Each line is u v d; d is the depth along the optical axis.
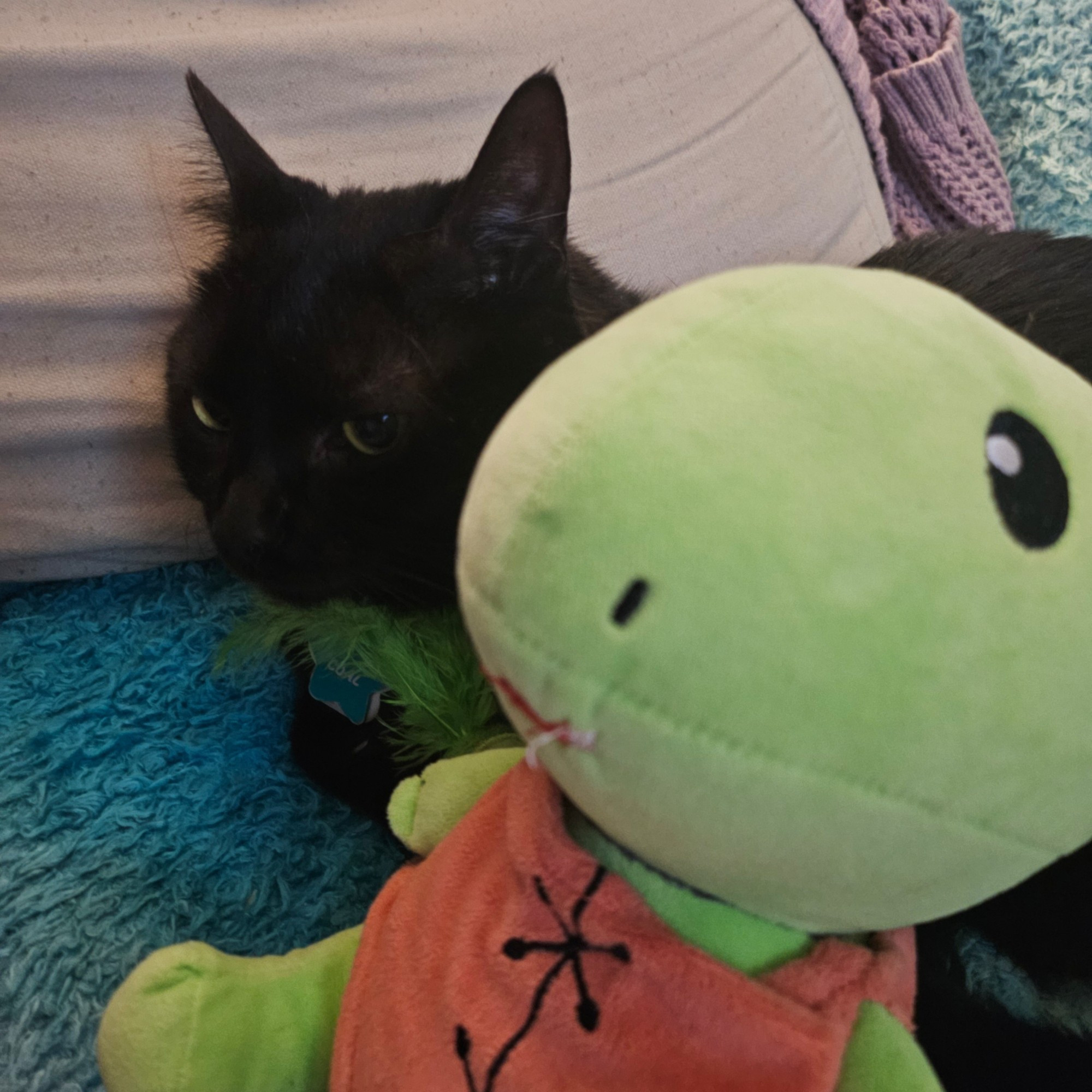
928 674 0.21
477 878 0.34
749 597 0.20
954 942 0.45
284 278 0.57
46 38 0.67
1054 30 1.10
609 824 0.26
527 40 0.80
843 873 0.24
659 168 0.84
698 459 0.21
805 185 0.92
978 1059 0.42
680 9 0.87
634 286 0.80
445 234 0.56
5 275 0.67
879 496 0.22
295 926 0.57
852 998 0.29
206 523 0.69
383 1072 0.32
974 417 0.24
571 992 0.29
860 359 0.24
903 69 1.05
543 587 0.21
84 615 0.75
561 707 0.22
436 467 0.56
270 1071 0.36
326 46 0.73
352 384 0.55
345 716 0.63
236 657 0.67
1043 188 1.11
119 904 0.57
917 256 0.69
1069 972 0.44
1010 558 0.23
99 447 0.72
